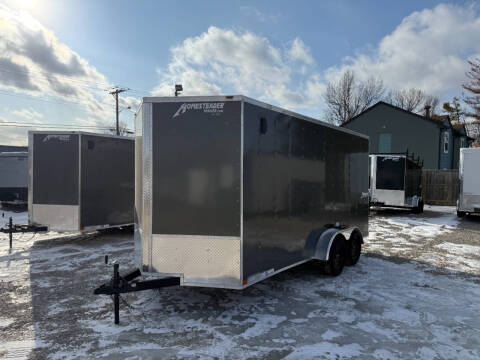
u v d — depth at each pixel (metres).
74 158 7.75
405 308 4.37
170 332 3.62
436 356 3.23
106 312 4.13
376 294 4.86
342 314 4.15
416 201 14.12
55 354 3.17
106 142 8.23
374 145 24.44
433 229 10.66
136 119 4.50
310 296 4.75
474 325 3.91
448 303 4.56
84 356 3.13
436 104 48.88
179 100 3.90
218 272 3.88
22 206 15.24
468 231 10.30
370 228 10.83
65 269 5.91
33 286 5.04
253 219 3.99
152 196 3.96
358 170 6.69
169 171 3.93
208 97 3.85
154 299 4.57
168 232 3.94
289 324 3.85
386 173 13.70
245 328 3.73
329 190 5.66
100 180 8.12
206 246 3.88
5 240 8.52
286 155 4.58
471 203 12.25
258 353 3.22
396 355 3.23
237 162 3.80
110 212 8.34
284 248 4.59
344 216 6.16
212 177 3.85
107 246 7.78
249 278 3.95
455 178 18.73
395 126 23.75
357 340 3.51
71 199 7.77
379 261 6.74
